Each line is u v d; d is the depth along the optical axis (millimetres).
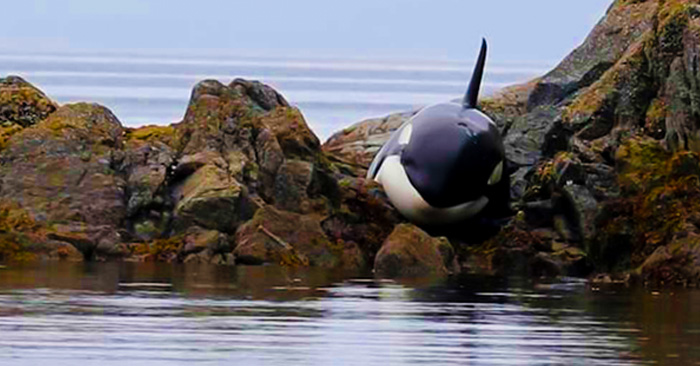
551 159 113938
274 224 104250
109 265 99438
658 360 67438
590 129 113875
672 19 112438
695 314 81500
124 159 109688
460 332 74312
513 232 105625
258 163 109938
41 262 100062
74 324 73562
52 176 107500
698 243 96312
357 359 67062
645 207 102438
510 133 122062
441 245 102375
